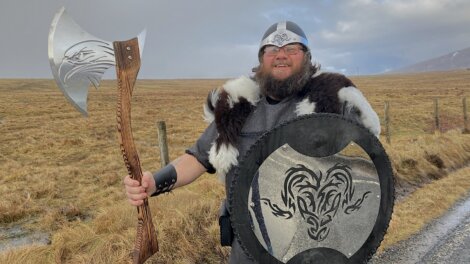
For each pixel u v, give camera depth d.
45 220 7.23
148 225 2.19
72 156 15.47
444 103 33.59
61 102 41.31
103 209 6.68
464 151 12.23
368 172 2.20
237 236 2.15
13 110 33.44
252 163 2.12
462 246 5.48
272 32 2.33
